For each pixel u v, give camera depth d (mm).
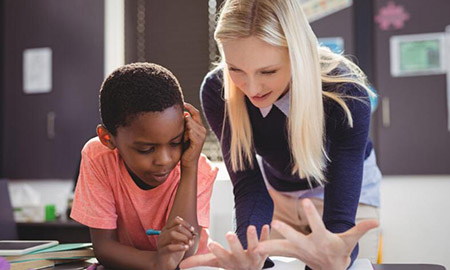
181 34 3264
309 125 1126
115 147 1103
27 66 3426
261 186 1269
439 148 2803
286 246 897
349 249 912
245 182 1269
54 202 3311
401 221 2803
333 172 1165
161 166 1017
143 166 1023
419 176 2816
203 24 3232
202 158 1220
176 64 3264
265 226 948
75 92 3332
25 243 1093
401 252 2781
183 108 1062
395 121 2861
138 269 1030
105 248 1094
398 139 2854
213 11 3221
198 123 1125
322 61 1199
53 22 3379
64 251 1073
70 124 3336
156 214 1184
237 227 1199
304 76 1063
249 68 1028
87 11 3318
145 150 1010
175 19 3275
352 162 1160
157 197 1171
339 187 1139
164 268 987
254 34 1002
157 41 3291
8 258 987
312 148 1161
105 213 1131
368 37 2904
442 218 2764
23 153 3422
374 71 2895
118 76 1021
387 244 2799
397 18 2873
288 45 1027
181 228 985
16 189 2703
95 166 1156
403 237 2789
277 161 1373
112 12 3305
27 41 3428
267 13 1013
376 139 2887
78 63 3332
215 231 2555
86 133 3305
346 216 1104
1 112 3461
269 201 1265
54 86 3371
